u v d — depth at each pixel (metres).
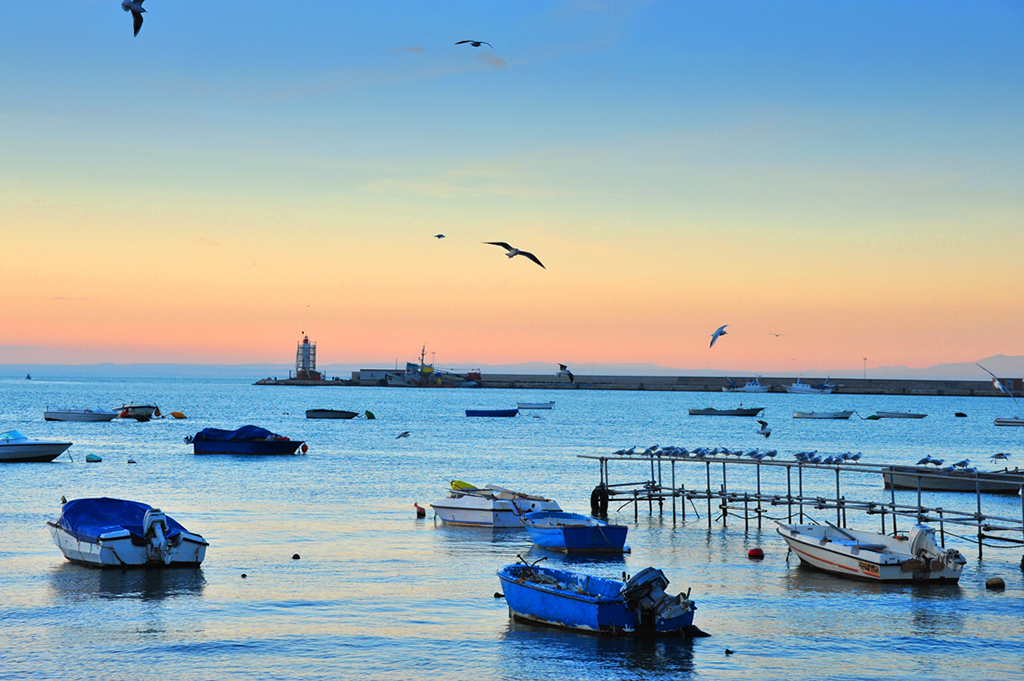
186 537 40.81
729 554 46.47
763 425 141.75
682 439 137.50
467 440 130.00
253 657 29.27
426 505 62.94
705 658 29.67
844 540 43.69
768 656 29.94
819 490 76.50
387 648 30.28
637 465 95.06
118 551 40.00
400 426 163.88
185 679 27.38
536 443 125.56
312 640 30.98
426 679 27.67
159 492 68.31
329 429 152.50
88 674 27.58
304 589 37.69
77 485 71.44
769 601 36.47
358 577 40.00
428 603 35.72
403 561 43.66
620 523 57.47
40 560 42.09
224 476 80.00
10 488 68.75
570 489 75.25
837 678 28.20
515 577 34.09
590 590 33.31
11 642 30.33
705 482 81.31
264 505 62.09
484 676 27.91
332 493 69.12
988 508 66.44
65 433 129.00
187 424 155.62
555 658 29.44
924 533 40.56
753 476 86.19
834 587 38.91
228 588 37.62
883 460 105.75
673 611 31.53
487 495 56.47
